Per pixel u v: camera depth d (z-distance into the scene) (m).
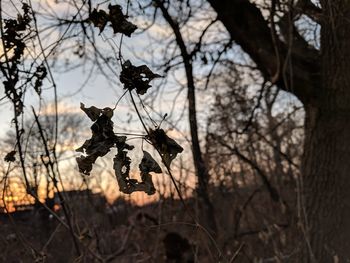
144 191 2.43
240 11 7.05
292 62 6.77
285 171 13.66
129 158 2.46
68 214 4.04
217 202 10.97
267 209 11.18
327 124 6.61
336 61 6.48
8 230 5.58
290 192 11.52
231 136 10.24
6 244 5.40
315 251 6.38
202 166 8.26
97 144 2.44
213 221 8.20
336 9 6.11
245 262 8.29
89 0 3.31
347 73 6.42
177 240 7.85
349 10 6.13
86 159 2.44
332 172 6.51
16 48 3.25
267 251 8.29
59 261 6.74
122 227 8.97
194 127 8.27
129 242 8.44
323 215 6.45
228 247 9.01
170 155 2.49
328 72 6.58
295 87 6.78
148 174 2.44
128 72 2.52
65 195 4.44
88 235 4.17
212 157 10.38
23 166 3.46
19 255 5.04
